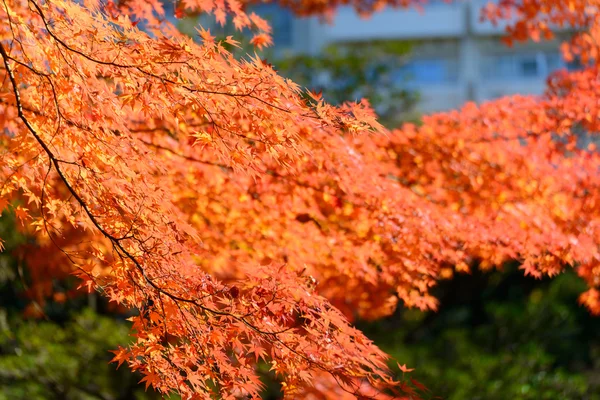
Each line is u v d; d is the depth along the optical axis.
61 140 3.12
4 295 10.08
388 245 4.63
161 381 3.12
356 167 4.21
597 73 5.12
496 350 10.79
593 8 5.72
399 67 15.12
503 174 4.89
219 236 4.66
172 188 4.40
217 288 3.33
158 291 3.13
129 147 3.32
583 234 4.80
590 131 4.90
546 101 4.89
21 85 3.79
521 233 4.70
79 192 3.20
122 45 2.98
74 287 9.46
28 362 8.25
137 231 3.14
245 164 3.21
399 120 14.24
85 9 3.13
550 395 9.06
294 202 4.53
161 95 3.07
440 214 4.65
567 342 11.37
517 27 6.61
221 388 3.19
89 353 8.58
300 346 3.23
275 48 23.55
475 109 4.94
